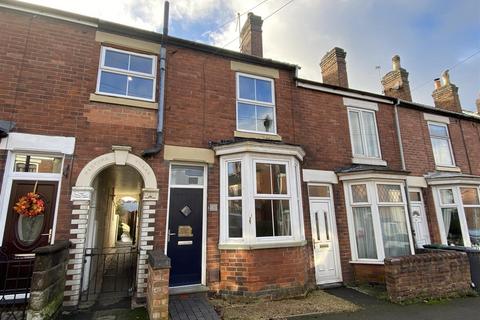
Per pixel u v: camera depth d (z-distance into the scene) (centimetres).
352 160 912
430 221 958
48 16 636
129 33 700
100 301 583
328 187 859
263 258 634
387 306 591
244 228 644
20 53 599
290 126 839
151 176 639
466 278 692
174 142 682
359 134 964
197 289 604
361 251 815
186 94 726
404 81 1169
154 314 447
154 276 460
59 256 495
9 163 556
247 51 962
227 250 643
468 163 1137
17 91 580
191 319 479
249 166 675
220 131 741
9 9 612
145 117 671
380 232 784
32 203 536
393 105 1049
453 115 1157
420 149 1044
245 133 764
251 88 824
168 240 637
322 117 909
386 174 828
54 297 475
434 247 819
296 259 669
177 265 631
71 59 638
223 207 675
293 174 724
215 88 765
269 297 618
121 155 625
